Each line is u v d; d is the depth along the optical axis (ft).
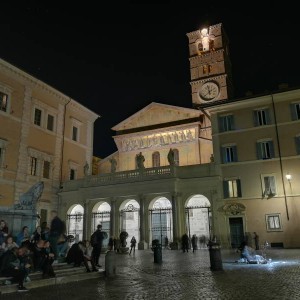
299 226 95.86
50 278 37.65
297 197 98.07
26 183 112.68
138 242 115.85
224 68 183.62
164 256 76.69
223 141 112.27
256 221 100.99
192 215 119.03
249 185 104.78
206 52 192.13
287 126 104.94
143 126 163.32
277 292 29.53
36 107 121.90
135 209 117.91
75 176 138.21
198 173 111.24
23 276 33.47
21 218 54.54
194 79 188.14
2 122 107.45
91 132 152.25
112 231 114.42
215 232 103.91
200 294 29.53
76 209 129.90
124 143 161.07
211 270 47.47
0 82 107.86
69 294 31.22
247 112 111.75
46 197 122.01
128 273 46.78
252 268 49.16
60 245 49.42
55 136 129.08
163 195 111.14
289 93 106.11
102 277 43.29
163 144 153.07
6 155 107.24
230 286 33.45
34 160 118.83
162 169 113.19
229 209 104.17
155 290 32.32
